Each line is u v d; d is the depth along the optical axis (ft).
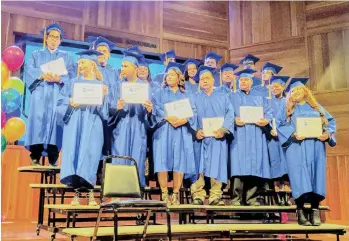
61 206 12.41
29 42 21.40
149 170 15.01
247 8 25.99
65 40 22.08
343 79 22.48
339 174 21.29
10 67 14.24
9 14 20.95
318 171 12.80
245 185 15.49
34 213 19.10
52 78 15.83
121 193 10.84
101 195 10.61
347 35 22.75
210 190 15.07
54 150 16.17
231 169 15.10
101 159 14.01
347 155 21.34
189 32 25.64
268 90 17.04
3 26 20.71
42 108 15.84
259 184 15.58
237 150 15.10
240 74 15.92
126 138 13.88
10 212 18.58
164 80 15.12
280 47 24.56
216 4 26.61
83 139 13.07
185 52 25.41
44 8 21.88
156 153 14.30
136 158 13.96
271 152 15.80
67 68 16.65
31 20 21.47
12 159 18.88
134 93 13.56
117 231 10.41
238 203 14.99
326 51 23.17
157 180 15.02
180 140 14.44
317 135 12.90
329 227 12.71
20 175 18.98
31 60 16.51
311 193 12.88
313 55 23.52
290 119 13.21
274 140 15.87
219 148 14.82
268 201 17.87
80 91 13.06
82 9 22.88
